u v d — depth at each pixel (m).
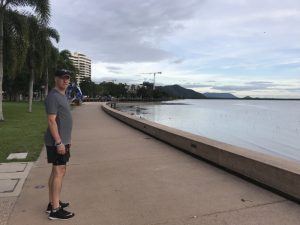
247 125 41.34
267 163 6.21
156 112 64.62
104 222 4.81
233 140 26.59
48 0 21.61
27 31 22.19
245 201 5.58
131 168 7.99
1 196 5.94
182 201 5.62
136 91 162.38
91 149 10.70
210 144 8.49
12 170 7.78
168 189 6.29
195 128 34.75
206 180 6.87
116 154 9.79
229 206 5.36
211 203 5.50
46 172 7.62
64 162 4.96
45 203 5.60
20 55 22.17
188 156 9.40
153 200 5.69
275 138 28.38
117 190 6.27
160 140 12.55
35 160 8.91
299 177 5.41
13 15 21.52
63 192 6.17
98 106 49.06
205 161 8.65
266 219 4.83
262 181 6.34
